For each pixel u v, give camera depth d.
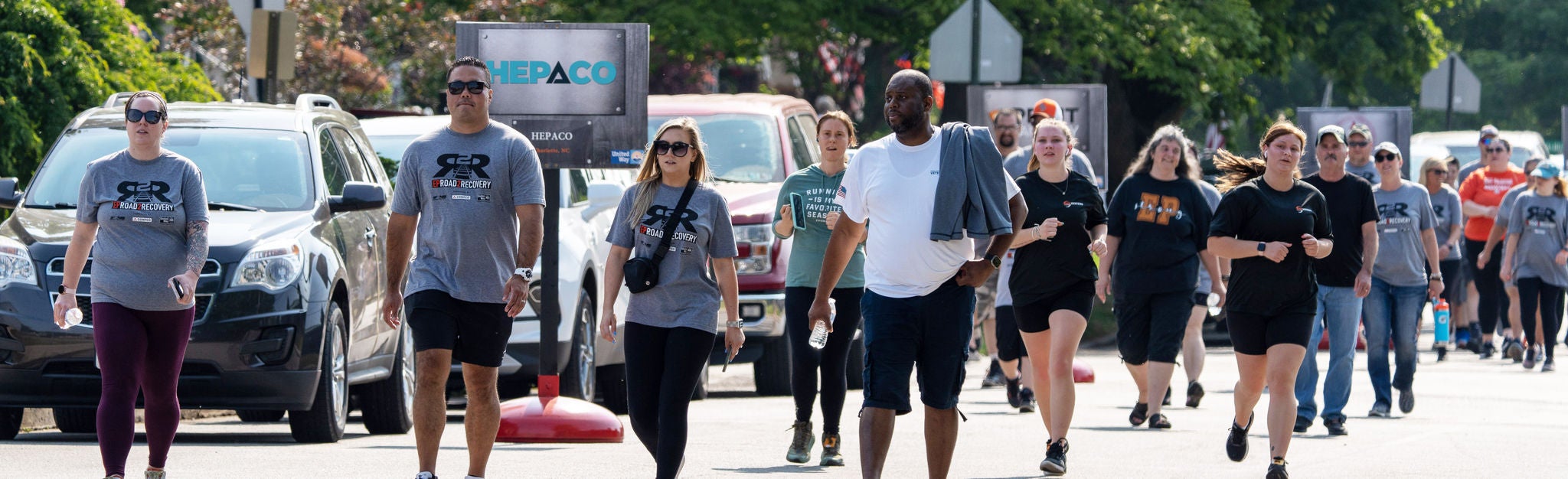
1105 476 24.62
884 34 68.19
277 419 35.09
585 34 29.12
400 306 20.98
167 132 29.55
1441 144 81.31
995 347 41.22
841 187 20.11
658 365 21.12
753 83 107.31
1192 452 27.55
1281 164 24.25
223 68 69.25
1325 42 78.69
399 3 75.00
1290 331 24.11
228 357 26.50
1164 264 30.70
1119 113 72.94
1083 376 43.28
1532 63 153.12
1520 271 47.06
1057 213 25.05
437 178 20.33
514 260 20.72
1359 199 29.72
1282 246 23.86
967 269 19.78
